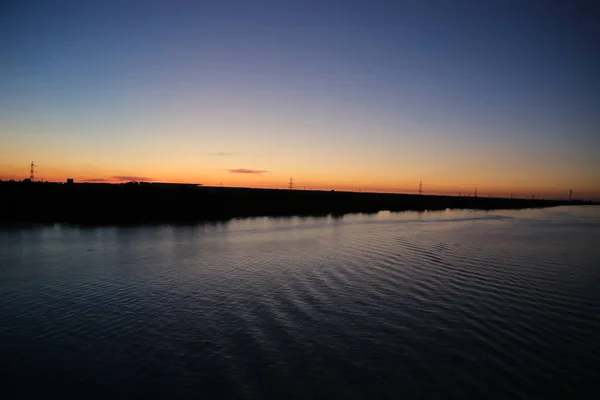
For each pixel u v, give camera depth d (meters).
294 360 9.38
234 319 12.17
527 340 10.55
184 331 11.20
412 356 9.59
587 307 13.26
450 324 11.72
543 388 8.12
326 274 18.19
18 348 10.09
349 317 12.34
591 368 8.97
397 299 14.21
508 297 14.44
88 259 21.88
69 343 10.39
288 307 13.31
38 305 13.55
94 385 8.30
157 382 8.40
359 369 8.94
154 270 19.08
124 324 11.75
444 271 18.86
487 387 8.16
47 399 7.79
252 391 8.02
